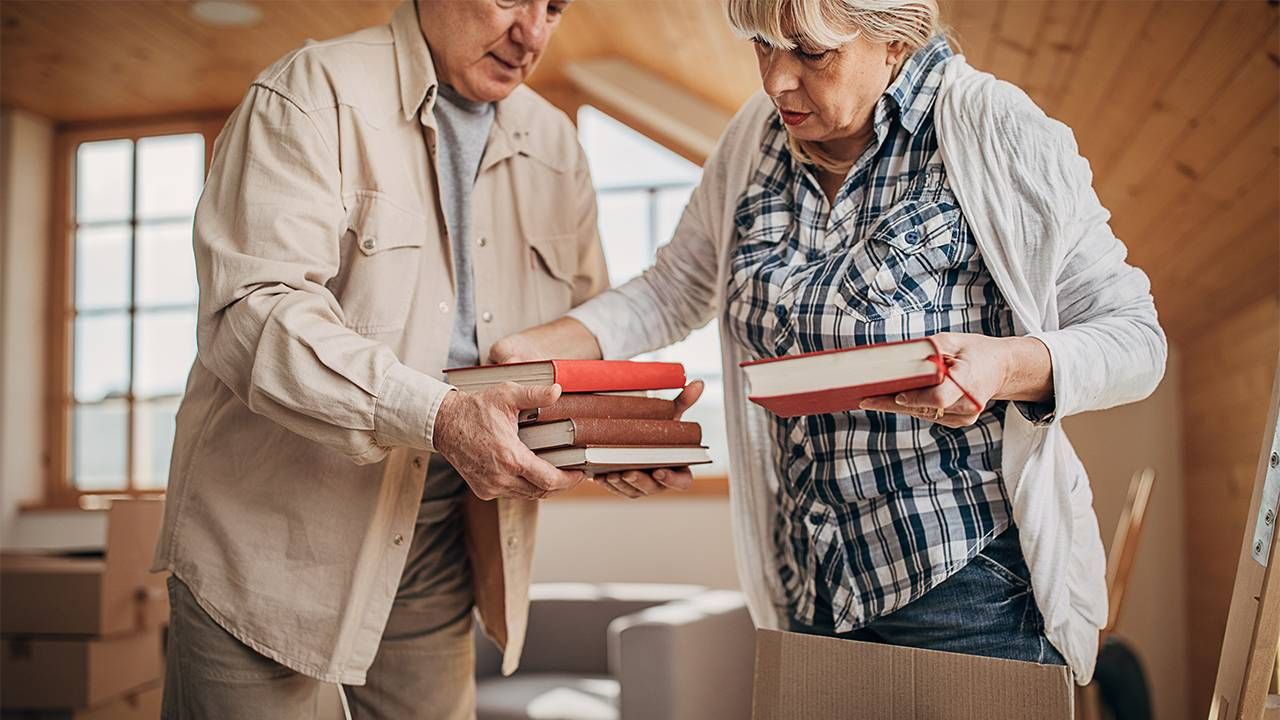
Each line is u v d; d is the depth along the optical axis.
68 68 4.71
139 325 5.35
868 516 1.38
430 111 1.62
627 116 5.10
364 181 1.56
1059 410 1.24
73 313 5.38
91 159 5.43
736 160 1.60
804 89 1.33
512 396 1.33
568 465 1.38
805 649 1.22
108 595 3.26
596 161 5.14
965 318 1.35
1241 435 3.45
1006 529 1.34
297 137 1.50
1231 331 3.53
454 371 1.49
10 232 5.21
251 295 1.42
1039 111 1.35
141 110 5.30
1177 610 4.63
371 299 1.56
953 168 1.34
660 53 4.52
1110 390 1.27
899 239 1.33
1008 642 1.34
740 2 1.29
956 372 1.12
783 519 1.53
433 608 1.79
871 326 1.33
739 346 1.57
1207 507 4.06
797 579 1.49
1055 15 2.16
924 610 1.36
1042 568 1.32
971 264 1.34
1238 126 2.22
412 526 1.58
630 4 4.06
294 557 1.53
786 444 1.49
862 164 1.40
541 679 3.69
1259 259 2.84
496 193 1.75
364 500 1.54
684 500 4.84
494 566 1.77
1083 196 1.33
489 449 1.33
